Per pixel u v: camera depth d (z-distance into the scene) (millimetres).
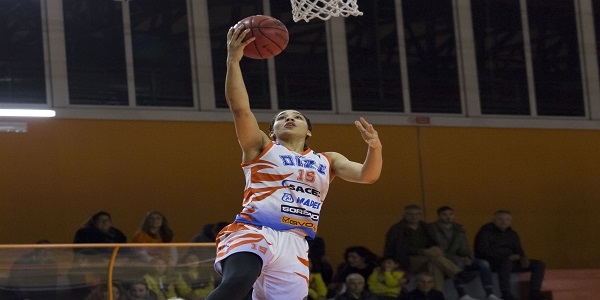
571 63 18047
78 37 14953
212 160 15523
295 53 16234
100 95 14953
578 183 17750
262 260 5230
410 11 17078
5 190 14055
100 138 14820
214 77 15750
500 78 17516
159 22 15492
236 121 5312
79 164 14602
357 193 16312
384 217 16375
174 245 9055
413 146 16734
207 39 15750
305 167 5484
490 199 17094
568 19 18109
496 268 13516
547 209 17469
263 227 5336
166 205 15086
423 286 12789
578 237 17594
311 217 5457
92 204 14586
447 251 13461
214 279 9094
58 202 14375
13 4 14609
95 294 8664
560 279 15000
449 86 17172
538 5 17922
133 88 15180
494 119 17359
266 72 15984
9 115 14180
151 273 8906
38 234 14148
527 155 17484
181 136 15375
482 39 17469
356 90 16531
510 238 13773
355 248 13000
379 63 16734
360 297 12344
